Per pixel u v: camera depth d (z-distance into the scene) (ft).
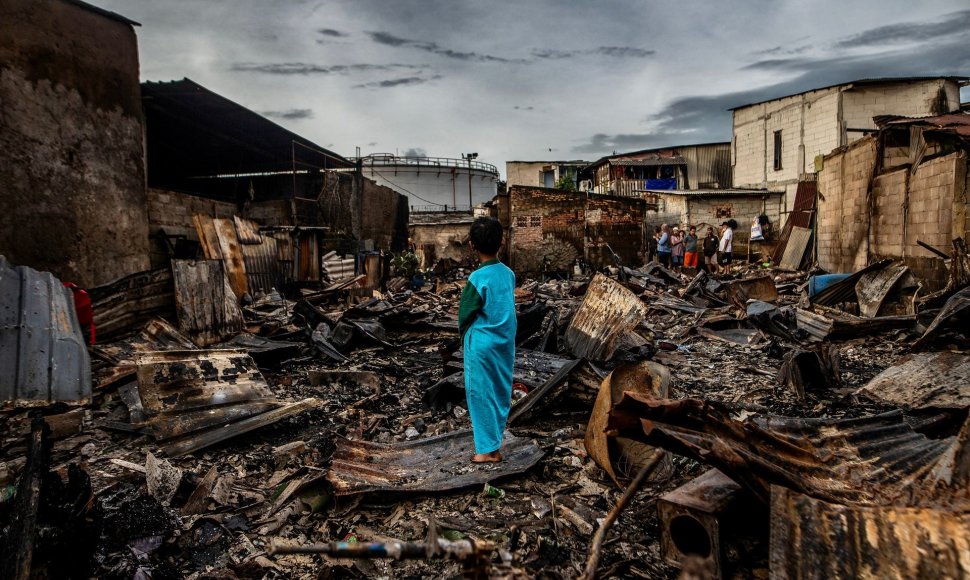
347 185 66.95
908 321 25.96
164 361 14.70
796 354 18.70
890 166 41.75
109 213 30.53
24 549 6.78
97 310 20.49
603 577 8.31
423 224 103.86
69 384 15.62
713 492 8.32
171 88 41.68
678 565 8.32
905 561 5.59
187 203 40.19
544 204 71.97
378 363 23.48
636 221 72.43
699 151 106.83
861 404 16.93
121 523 9.65
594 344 20.35
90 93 29.27
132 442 13.58
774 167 85.20
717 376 21.11
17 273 17.54
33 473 8.52
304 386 20.01
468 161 163.63
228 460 12.89
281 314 32.40
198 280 23.40
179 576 8.52
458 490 11.09
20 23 25.46
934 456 8.54
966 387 15.72
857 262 45.75
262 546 9.40
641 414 7.54
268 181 72.23
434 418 16.39
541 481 11.72
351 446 12.84
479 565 4.98
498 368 11.90
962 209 32.32
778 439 7.89
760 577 7.68
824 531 6.30
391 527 10.03
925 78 71.15
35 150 26.17
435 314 34.27
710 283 42.75
